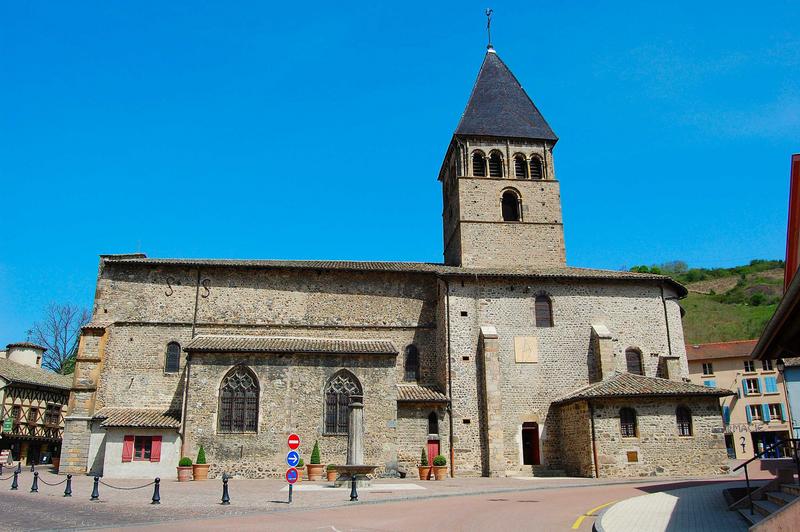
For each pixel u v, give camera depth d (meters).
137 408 33.59
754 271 114.50
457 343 34.72
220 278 36.41
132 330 35.06
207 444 29.97
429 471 30.30
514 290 36.16
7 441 47.97
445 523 15.04
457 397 33.75
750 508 15.98
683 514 15.94
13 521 15.43
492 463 32.12
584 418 30.70
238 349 31.20
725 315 87.62
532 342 35.25
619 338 36.03
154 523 15.25
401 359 36.22
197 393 30.62
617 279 36.47
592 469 29.64
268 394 30.97
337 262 39.22
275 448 30.22
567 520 15.49
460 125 43.06
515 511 17.44
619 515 15.73
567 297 36.38
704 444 30.03
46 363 59.28
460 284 35.84
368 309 36.88
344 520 15.68
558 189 42.38
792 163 17.31
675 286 37.75
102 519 15.97
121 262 35.66
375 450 30.75
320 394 31.20
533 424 34.00
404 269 37.19
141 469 29.86
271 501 20.14
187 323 35.38
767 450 16.45
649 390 30.41
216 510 17.92
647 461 29.69
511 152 43.00
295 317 36.16
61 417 53.78
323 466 30.08
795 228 17.84
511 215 42.53
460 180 41.75
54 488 24.58
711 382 58.16
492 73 46.09
